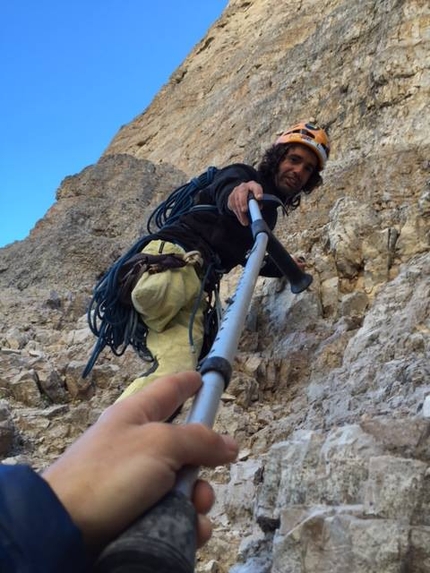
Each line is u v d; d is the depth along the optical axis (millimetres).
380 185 7531
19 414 6348
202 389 1177
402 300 5438
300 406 5578
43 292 9836
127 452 896
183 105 20984
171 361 4438
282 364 6133
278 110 12805
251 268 2123
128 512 861
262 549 3322
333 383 4988
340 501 2822
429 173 7414
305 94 12047
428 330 4859
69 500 843
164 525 851
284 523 2852
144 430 924
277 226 8258
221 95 18094
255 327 6660
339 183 8062
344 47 11914
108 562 804
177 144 17906
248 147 12930
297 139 5246
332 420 4363
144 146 21141
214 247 4832
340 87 10625
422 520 2578
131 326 4648
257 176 5117
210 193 4988
